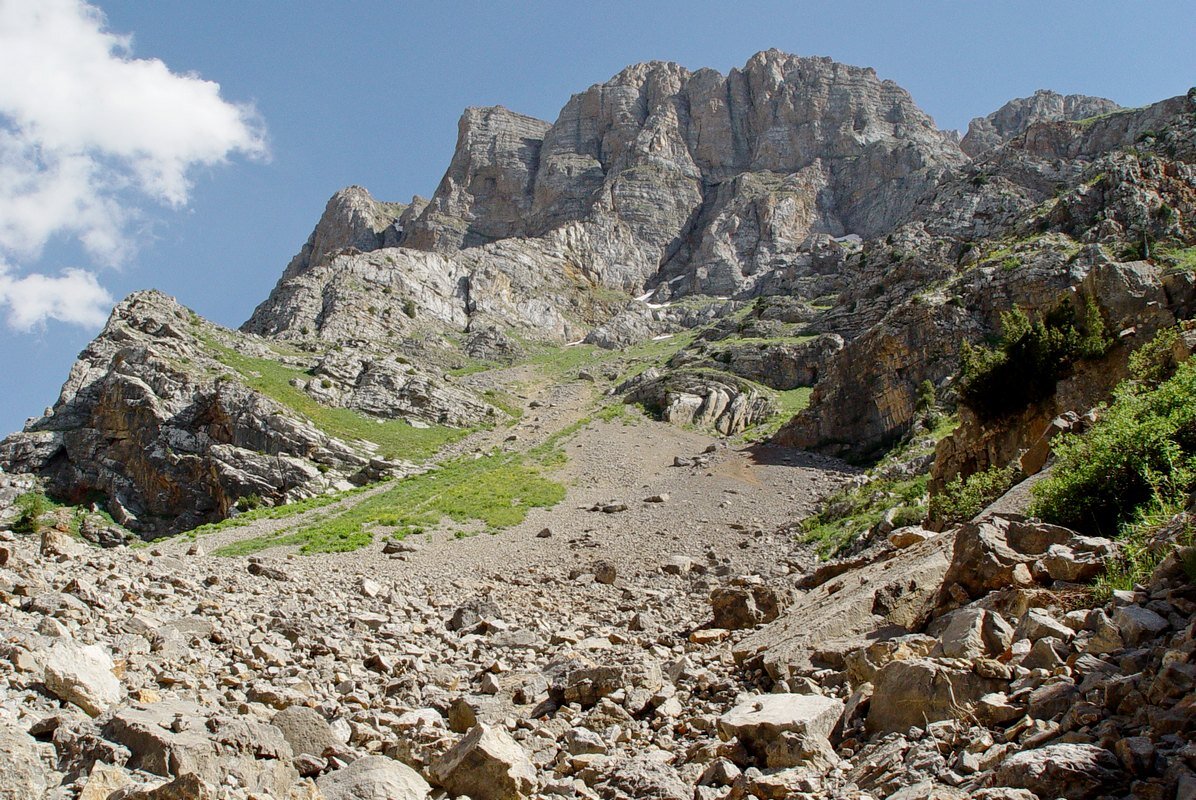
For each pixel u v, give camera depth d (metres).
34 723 7.82
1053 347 29.05
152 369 95.31
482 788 7.54
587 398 118.31
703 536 48.28
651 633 19.31
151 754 7.12
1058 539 11.99
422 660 14.72
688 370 109.06
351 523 57.53
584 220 193.88
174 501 86.75
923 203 138.12
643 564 38.75
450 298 160.88
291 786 7.12
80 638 11.08
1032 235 94.75
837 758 8.12
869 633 12.56
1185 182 90.31
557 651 16.44
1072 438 16.59
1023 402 29.80
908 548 17.98
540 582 33.47
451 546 49.34
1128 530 11.82
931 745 7.45
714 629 18.05
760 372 107.06
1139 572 9.77
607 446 87.00
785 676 11.94
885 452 72.06
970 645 9.25
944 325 75.19
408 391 102.38
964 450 31.98
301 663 13.02
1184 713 6.27
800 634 13.01
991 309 76.75
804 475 67.94
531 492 67.75
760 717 8.73
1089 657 7.96
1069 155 132.88
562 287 178.50
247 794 6.56
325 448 85.25
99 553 21.05
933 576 13.56
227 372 99.56
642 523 54.25
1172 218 82.62
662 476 74.56
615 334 160.75
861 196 194.12
